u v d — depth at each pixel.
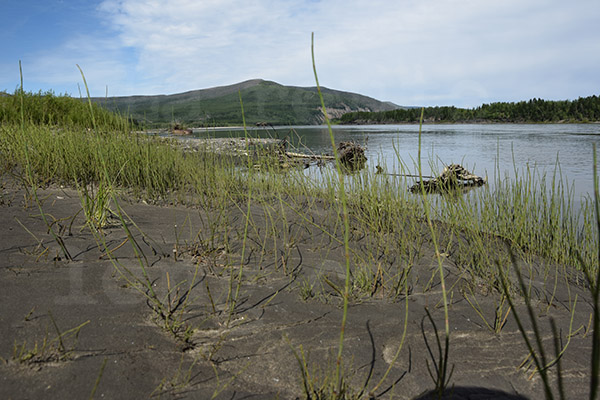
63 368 1.27
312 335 1.65
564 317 2.02
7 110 7.45
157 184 4.25
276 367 1.42
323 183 4.71
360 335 1.68
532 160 10.45
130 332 1.52
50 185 3.80
